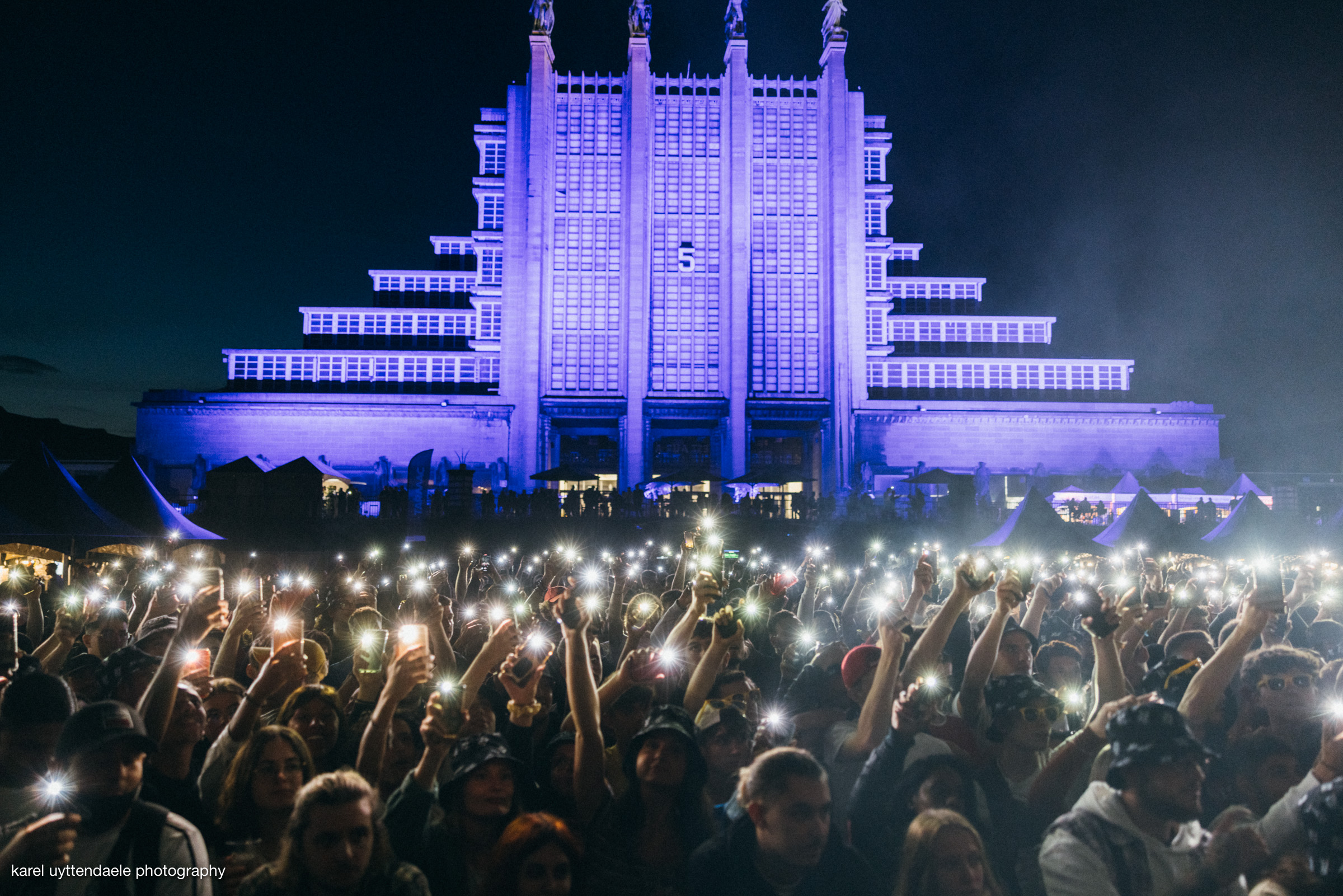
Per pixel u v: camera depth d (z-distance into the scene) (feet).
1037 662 29.35
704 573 24.59
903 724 17.43
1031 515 84.58
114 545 88.94
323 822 14.20
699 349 251.39
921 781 17.53
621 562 52.37
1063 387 270.05
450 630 32.68
